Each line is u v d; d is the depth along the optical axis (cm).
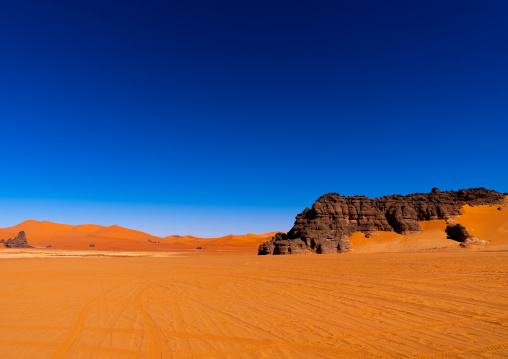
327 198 8425
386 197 8650
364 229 7781
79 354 785
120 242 16550
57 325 1059
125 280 2272
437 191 8706
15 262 4641
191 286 1923
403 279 1892
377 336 882
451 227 7300
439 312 1116
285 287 1773
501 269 2216
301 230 7438
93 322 1091
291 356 750
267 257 5709
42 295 1667
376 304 1266
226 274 2561
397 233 7606
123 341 881
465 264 2667
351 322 1027
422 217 8000
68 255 7519
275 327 991
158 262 4403
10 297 1620
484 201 8525
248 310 1232
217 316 1149
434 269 2361
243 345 834
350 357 738
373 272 2334
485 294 1382
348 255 5475
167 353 784
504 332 889
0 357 771
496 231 7156
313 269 2770
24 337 930
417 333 898
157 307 1323
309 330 952
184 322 1074
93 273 2812
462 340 834
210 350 801
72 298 1565
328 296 1464
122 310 1275
